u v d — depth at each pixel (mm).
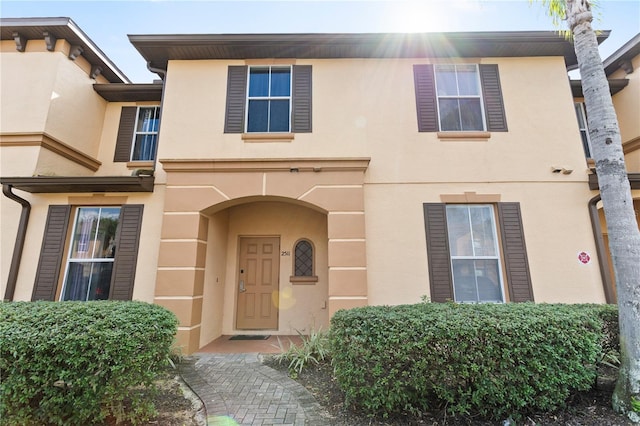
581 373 3430
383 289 6125
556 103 6914
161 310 3980
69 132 7695
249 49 7039
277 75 7262
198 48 6992
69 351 3004
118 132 8805
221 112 6957
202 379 4664
